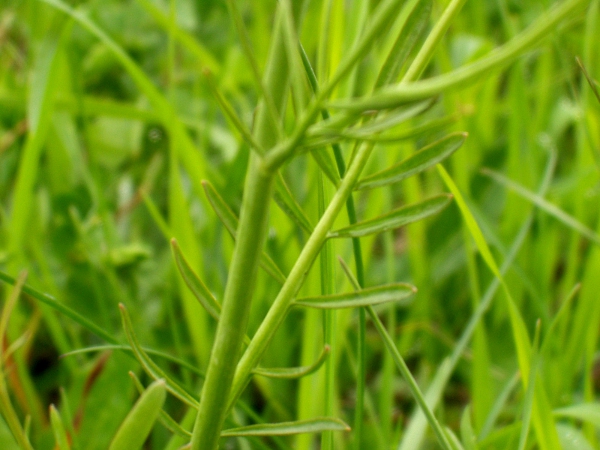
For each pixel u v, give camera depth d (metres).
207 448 0.12
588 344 0.19
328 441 0.14
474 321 0.18
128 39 0.37
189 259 0.21
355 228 0.11
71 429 0.15
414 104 0.09
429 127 0.09
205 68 0.10
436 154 0.11
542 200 0.21
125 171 0.33
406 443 0.16
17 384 0.19
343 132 0.10
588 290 0.21
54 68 0.22
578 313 0.21
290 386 0.22
